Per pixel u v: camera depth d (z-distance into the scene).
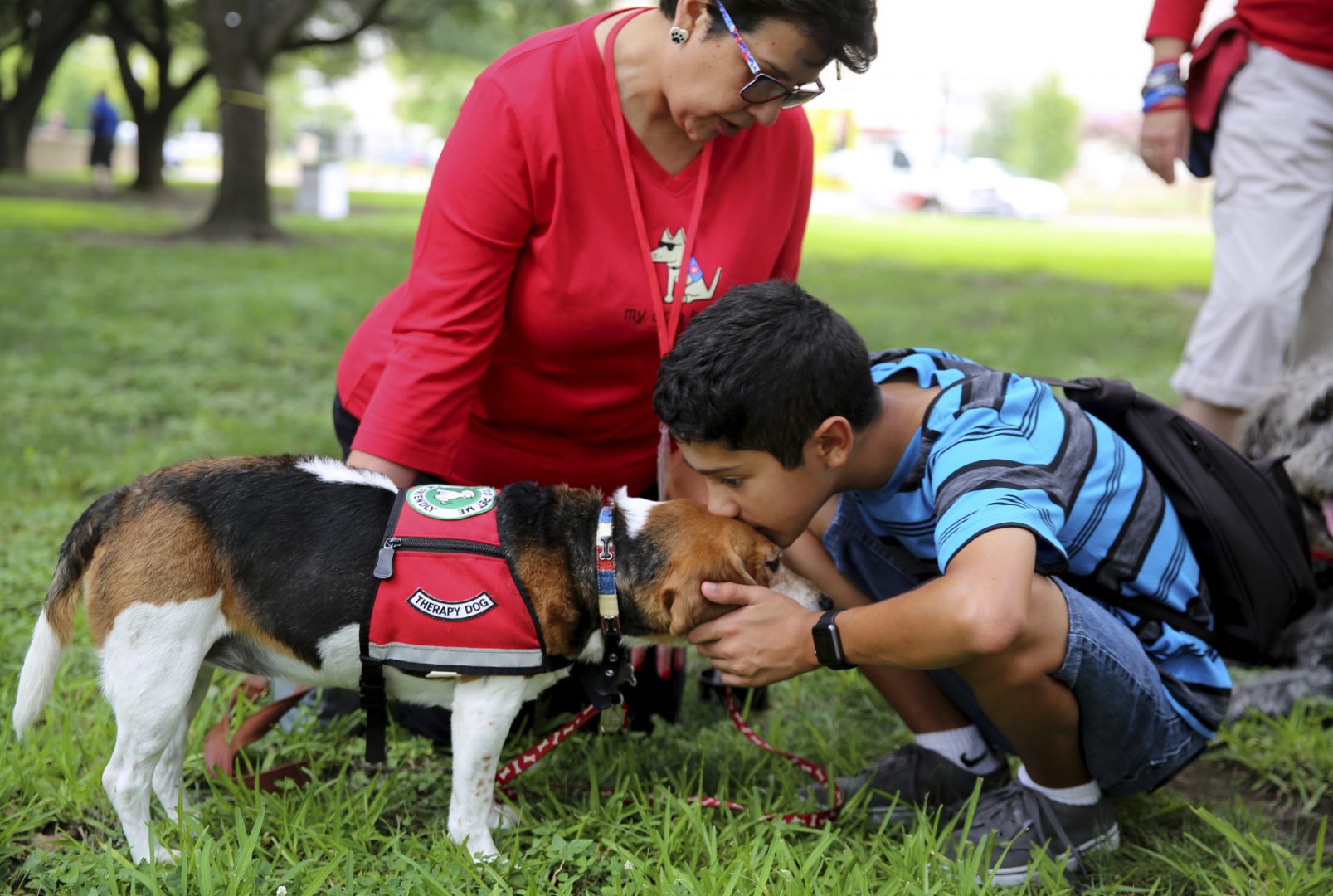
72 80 69.06
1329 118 4.07
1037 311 11.42
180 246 15.04
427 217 2.82
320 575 2.48
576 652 2.57
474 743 2.53
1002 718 2.53
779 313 2.34
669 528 2.54
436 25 24.91
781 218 3.14
